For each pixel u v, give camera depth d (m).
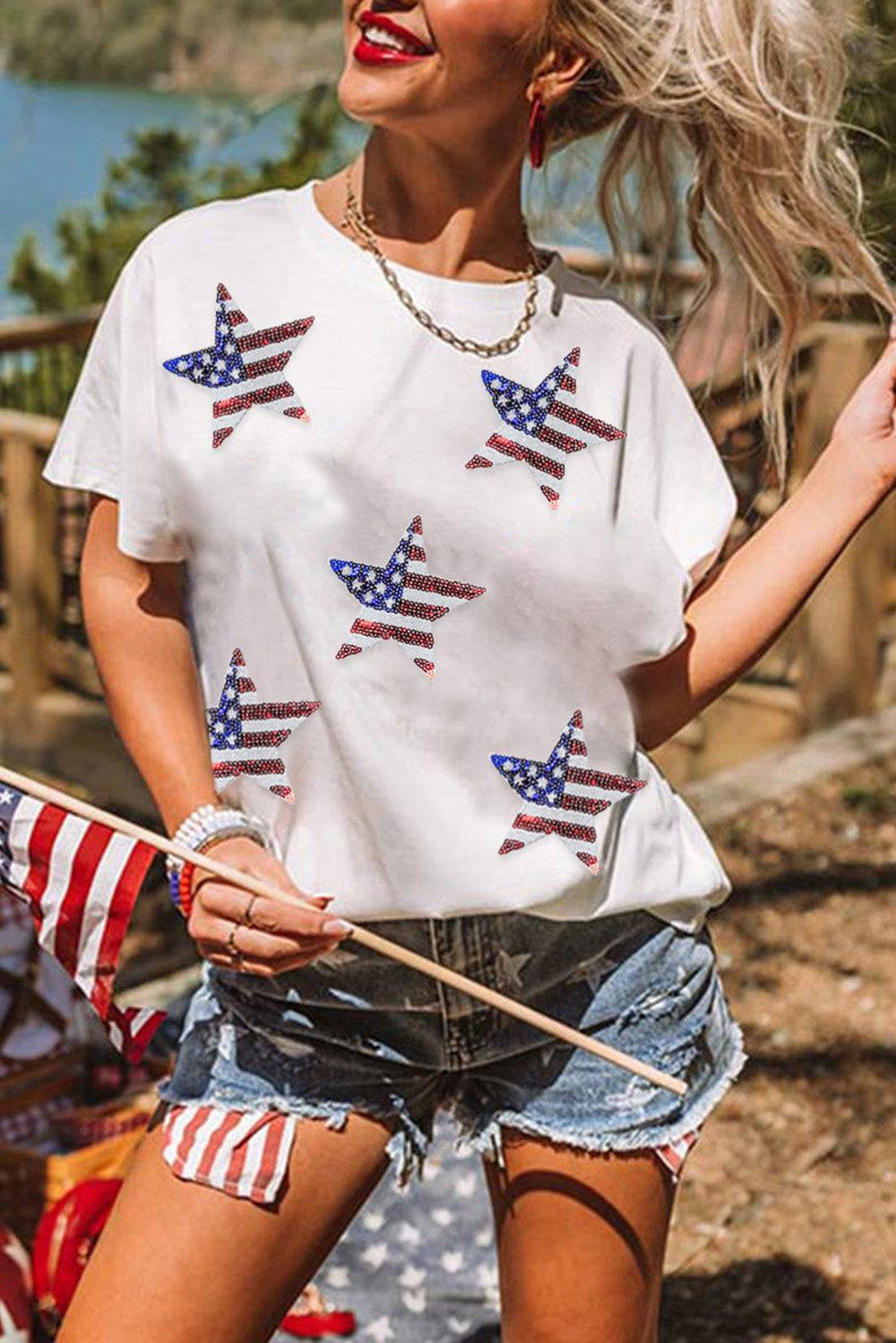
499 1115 2.48
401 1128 2.46
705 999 2.56
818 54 2.54
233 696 2.38
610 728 2.46
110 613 2.41
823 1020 5.29
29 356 11.76
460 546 2.34
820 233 2.64
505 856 2.38
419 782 2.34
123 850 2.39
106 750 9.02
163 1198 2.35
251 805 2.40
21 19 12.20
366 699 2.33
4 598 9.52
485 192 2.40
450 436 2.34
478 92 2.34
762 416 2.84
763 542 2.66
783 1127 4.73
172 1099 2.43
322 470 2.31
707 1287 4.08
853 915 5.98
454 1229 3.71
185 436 2.33
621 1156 2.47
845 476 2.68
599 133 2.74
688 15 2.45
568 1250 2.47
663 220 2.86
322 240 2.38
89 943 2.42
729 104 2.50
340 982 2.39
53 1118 3.97
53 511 9.03
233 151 11.89
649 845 2.49
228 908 2.25
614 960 2.49
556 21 2.39
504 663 2.38
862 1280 4.11
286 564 2.31
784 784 6.97
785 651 7.76
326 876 2.38
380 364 2.33
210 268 2.36
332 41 11.93
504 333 2.41
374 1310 3.63
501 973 2.43
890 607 8.34
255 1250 2.34
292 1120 2.38
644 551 2.46
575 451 2.42
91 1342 2.30
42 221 23.62
